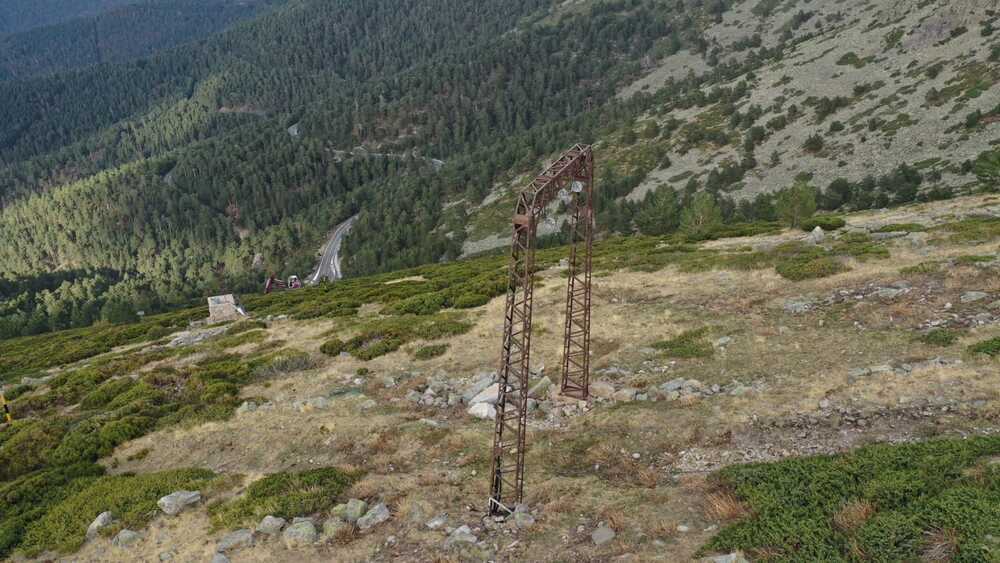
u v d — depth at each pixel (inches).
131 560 707.4
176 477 910.4
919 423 690.8
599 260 2110.0
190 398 1304.1
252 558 662.5
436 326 1533.0
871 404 749.3
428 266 3597.4
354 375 1307.8
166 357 1756.9
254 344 1755.7
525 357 693.9
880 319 1034.7
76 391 1566.2
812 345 991.6
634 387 976.3
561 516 649.0
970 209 1969.7
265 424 1079.0
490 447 865.5
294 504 752.3
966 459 569.9
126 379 1524.4
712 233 2496.3
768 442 727.1
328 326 1798.7
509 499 713.0
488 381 1113.4
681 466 726.5
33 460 1112.2
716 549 522.3
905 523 482.9
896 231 1681.8
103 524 795.4
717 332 1151.0
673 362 1048.2
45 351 2551.7
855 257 1433.3
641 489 676.1
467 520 680.4
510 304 685.3
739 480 634.8
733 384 909.2
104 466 1040.8
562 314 1454.2
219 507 783.1
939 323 963.3
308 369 1424.7
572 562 560.4
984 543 434.9
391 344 1453.0
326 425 1018.7
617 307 1453.0
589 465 778.2
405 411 1064.2
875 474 583.5
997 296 1011.3
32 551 770.2
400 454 885.2
